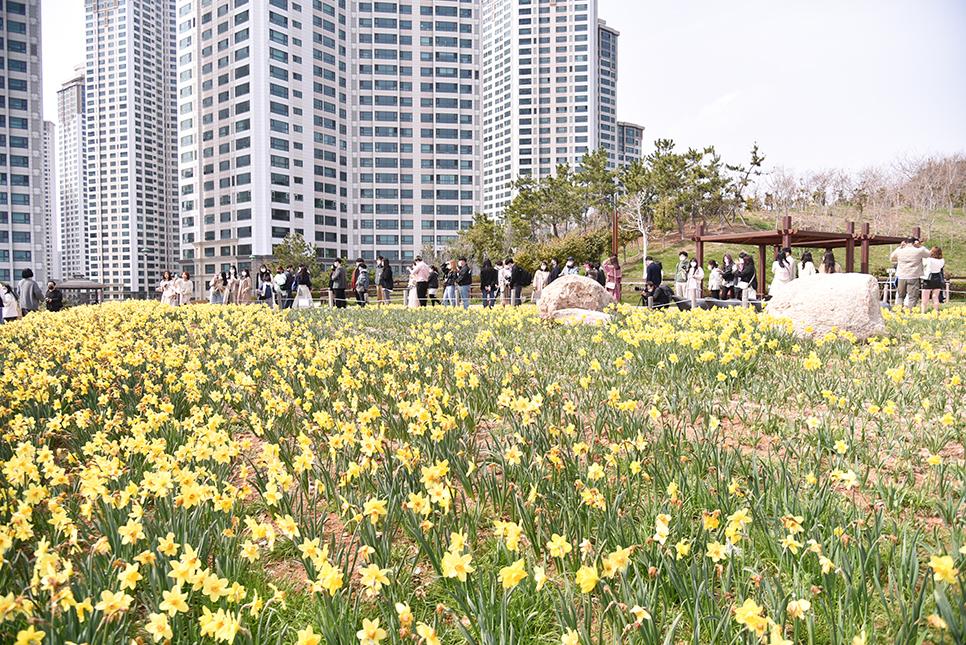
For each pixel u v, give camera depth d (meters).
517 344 7.88
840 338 7.46
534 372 5.67
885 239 24.88
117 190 160.75
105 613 1.93
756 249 55.62
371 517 2.38
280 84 81.44
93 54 159.75
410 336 9.44
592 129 129.88
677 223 67.50
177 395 5.21
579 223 75.06
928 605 2.15
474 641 2.00
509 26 130.88
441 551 2.65
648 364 6.21
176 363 6.39
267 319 12.39
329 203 90.00
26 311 18.06
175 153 171.25
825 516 2.75
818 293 8.00
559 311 11.02
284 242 74.56
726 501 2.84
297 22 83.19
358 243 96.00
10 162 67.25
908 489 3.20
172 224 171.25
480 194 101.38
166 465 3.04
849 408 4.30
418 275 19.94
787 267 15.59
